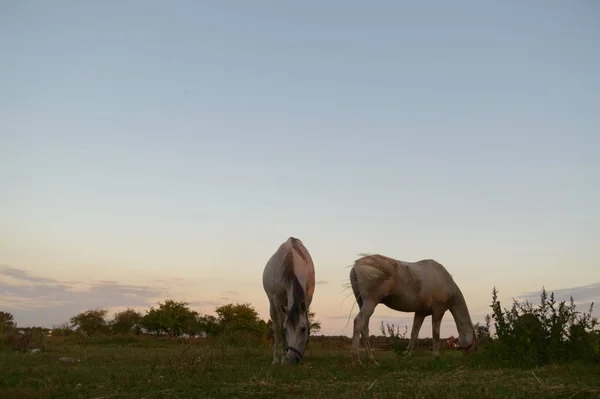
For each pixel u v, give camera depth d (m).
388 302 12.09
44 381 7.98
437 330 12.27
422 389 6.53
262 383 7.36
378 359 12.67
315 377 8.41
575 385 6.54
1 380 8.09
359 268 11.24
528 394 6.05
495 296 10.95
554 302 10.44
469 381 7.30
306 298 12.07
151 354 15.51
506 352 10.19
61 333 33.22
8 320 23.66
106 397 6.62
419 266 12.17
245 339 24.30
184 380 8.12
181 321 48.75
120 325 49.56
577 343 9.88
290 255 11.48
